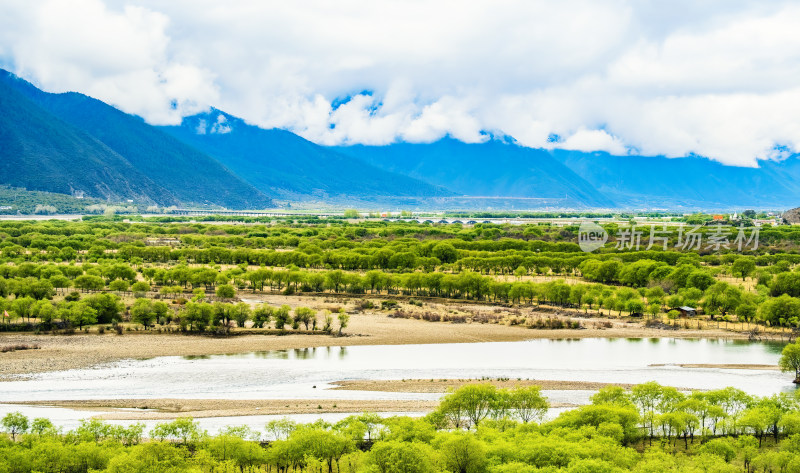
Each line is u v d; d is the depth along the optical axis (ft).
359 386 427.74
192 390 416.05
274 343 548.31
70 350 506.89
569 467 263.90
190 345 535.19
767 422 322.14
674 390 361.30
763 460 285.43
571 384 433.07
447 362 495.00
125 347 521.65
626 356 517.96
